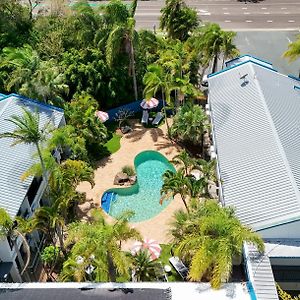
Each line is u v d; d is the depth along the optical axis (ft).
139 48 188.44
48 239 133.18
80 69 183.11
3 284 102.53
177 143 173.17
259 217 111.55
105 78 187.62
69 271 106.52
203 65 196.03
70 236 99.71
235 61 186.29
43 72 158.81
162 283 101.19
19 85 164.86
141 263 112.06
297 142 134.41
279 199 113.80
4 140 135.03
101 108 189.57
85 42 192.85
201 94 184.85
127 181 156.04
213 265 98.73
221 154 135.64
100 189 153.69
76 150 147.95
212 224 99.30
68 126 147.95
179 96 184.03
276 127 136.87
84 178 129.70
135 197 150.92
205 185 126.52
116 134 180.24
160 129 181.68
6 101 152.87
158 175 159.84
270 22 254.27
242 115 147.43
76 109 165.27
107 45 181.37
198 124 159.84
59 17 211.61
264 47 231.50
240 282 100.89
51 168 122.31
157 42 196.13
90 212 144.15
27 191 122.11
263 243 100.78
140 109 192.95
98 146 171.63
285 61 220.23
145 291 98.99
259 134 136.26
